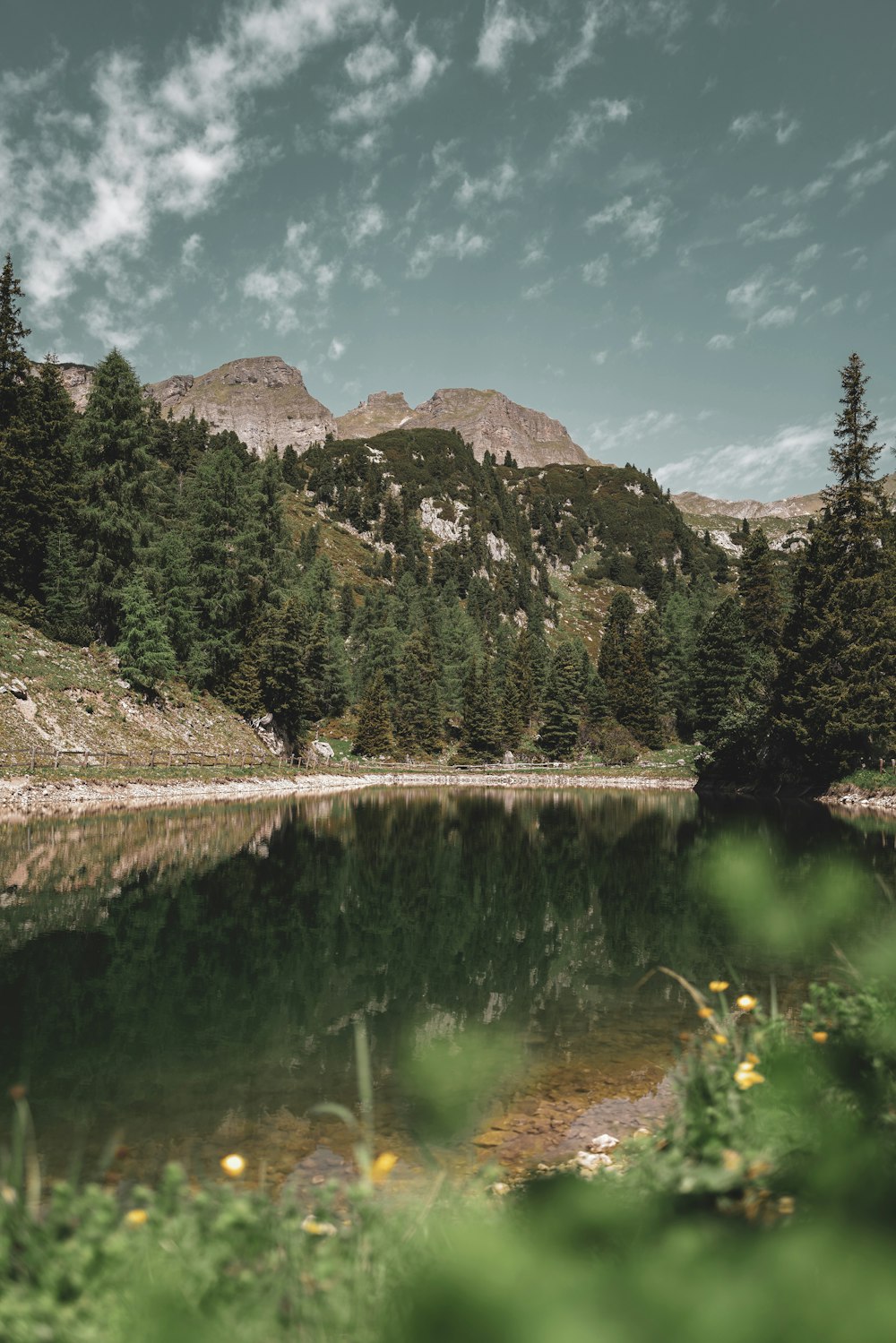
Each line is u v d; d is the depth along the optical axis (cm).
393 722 9981
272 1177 589
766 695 6134
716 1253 205
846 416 5234
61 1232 310
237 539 6581
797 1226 228
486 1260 200
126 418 5612
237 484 6781
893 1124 297
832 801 4812
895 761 4847
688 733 10669
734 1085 378
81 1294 265
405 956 1302
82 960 1230
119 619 5388
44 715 4366
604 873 2206
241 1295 264
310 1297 262
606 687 11431
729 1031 450
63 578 5181
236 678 6494
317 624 8206
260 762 5950
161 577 5894
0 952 1264
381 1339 212
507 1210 346
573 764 9219
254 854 2458
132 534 5481
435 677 10956
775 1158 308
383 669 11212
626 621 17362
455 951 1330
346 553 19988
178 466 13438
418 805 4884
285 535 8244
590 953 1312
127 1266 276
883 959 344
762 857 330
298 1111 718
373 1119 699
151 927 1461
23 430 5194
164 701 5522
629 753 9344
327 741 9131
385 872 2188
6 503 4991
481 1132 673
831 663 4956
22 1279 273
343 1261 289
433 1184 565
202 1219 319
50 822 3006
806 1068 372
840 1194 245
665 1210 277
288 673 6625
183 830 2977
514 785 7662
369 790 6319
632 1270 196
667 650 12119
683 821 3809
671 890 1934
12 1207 310
